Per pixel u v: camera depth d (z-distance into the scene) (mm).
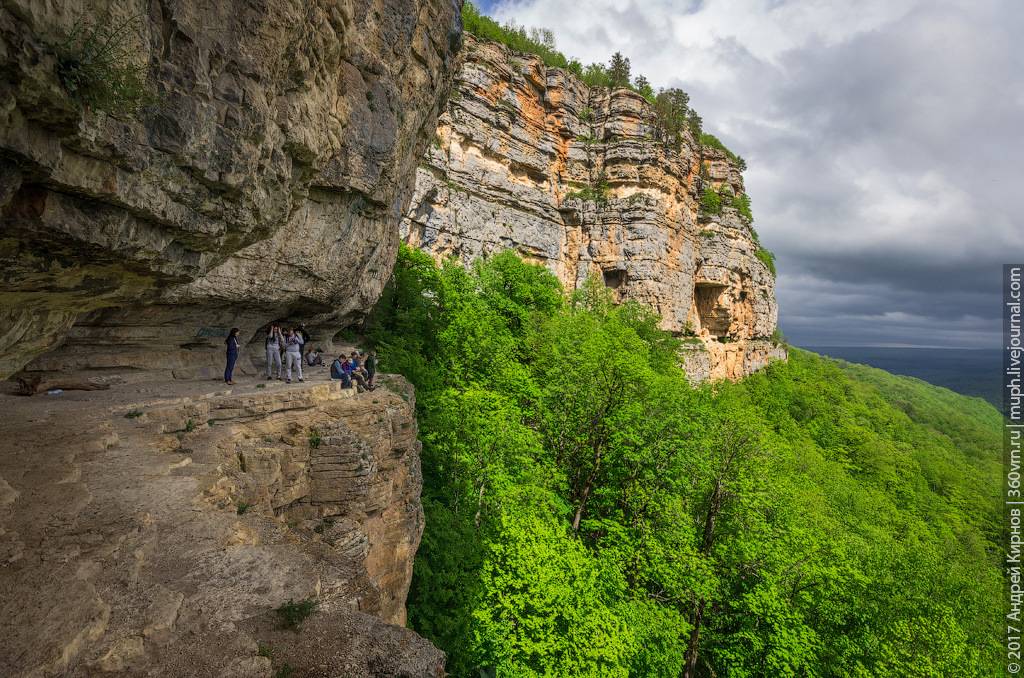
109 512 6867
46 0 4320
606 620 18375
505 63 63250
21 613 4496
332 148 11008
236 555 6594
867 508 40875
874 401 98812
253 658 4730
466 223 57281
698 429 27938
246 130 7289
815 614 23953
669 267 71625
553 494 24828
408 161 21578
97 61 4871
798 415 78250
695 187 82562
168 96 6027
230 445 10633
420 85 19125
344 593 6508
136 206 6203
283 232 15648
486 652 17828
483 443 23047
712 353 80250
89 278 7312
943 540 38562
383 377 21141
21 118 4645
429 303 39875
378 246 21688
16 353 8633
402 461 15680
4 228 5316
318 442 12531
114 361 14055
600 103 73688
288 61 8266
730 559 23406
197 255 8438
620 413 28516
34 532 6000
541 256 67188
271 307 17906
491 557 19859
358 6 14320
